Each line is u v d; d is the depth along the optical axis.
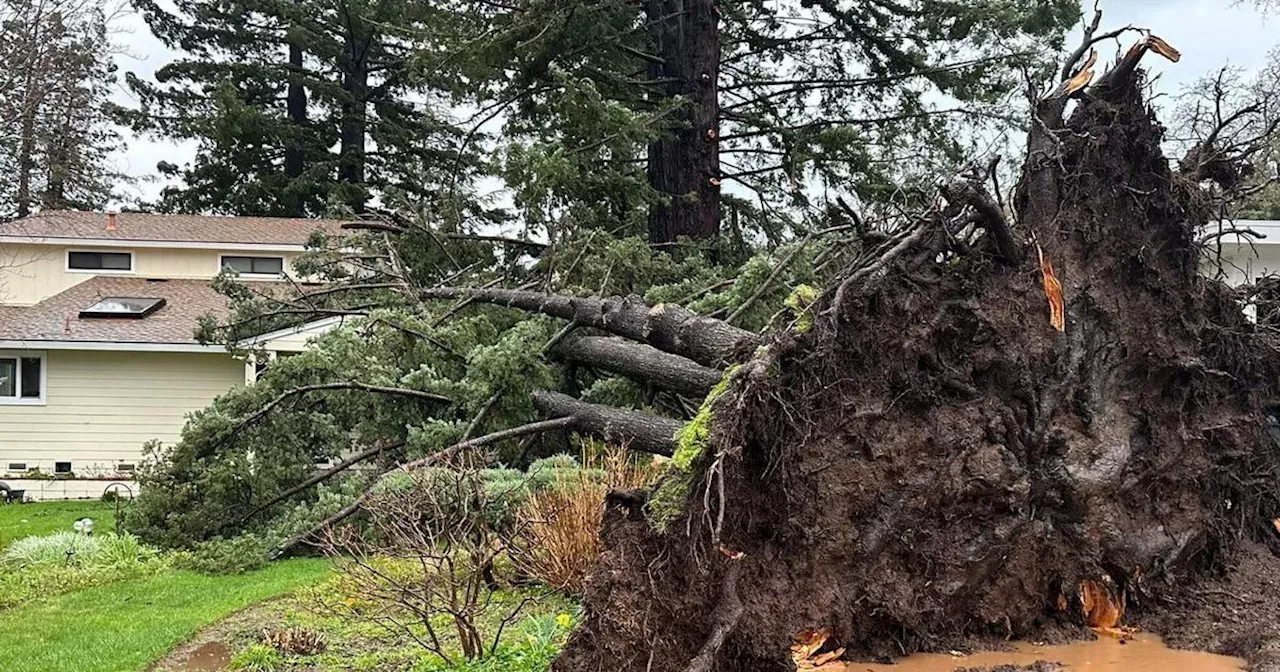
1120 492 4.61
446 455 6.70
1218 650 4.11
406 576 5.20
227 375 14.20
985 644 4.30
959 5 11.90
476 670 4.30
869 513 4.22
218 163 26.78
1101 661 4.00
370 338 8.62
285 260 17.61
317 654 4.82
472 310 9.48
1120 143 4.84
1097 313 4.65
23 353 13.91
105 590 6.68
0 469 13.80
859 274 4.32
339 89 26.56
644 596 3.64
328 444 8.38
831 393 4.21
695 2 11.73
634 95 11.74
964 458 4.36
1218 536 4.90
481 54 10.68
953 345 4.53
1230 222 5.45
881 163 12.26
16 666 4.83
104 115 24.62
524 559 5.88
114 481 13.28
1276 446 5.49
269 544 7.41
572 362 8.20
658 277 10.21
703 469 3.75
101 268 17.56
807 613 4.00
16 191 20.45
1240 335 5.19
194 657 4.89
